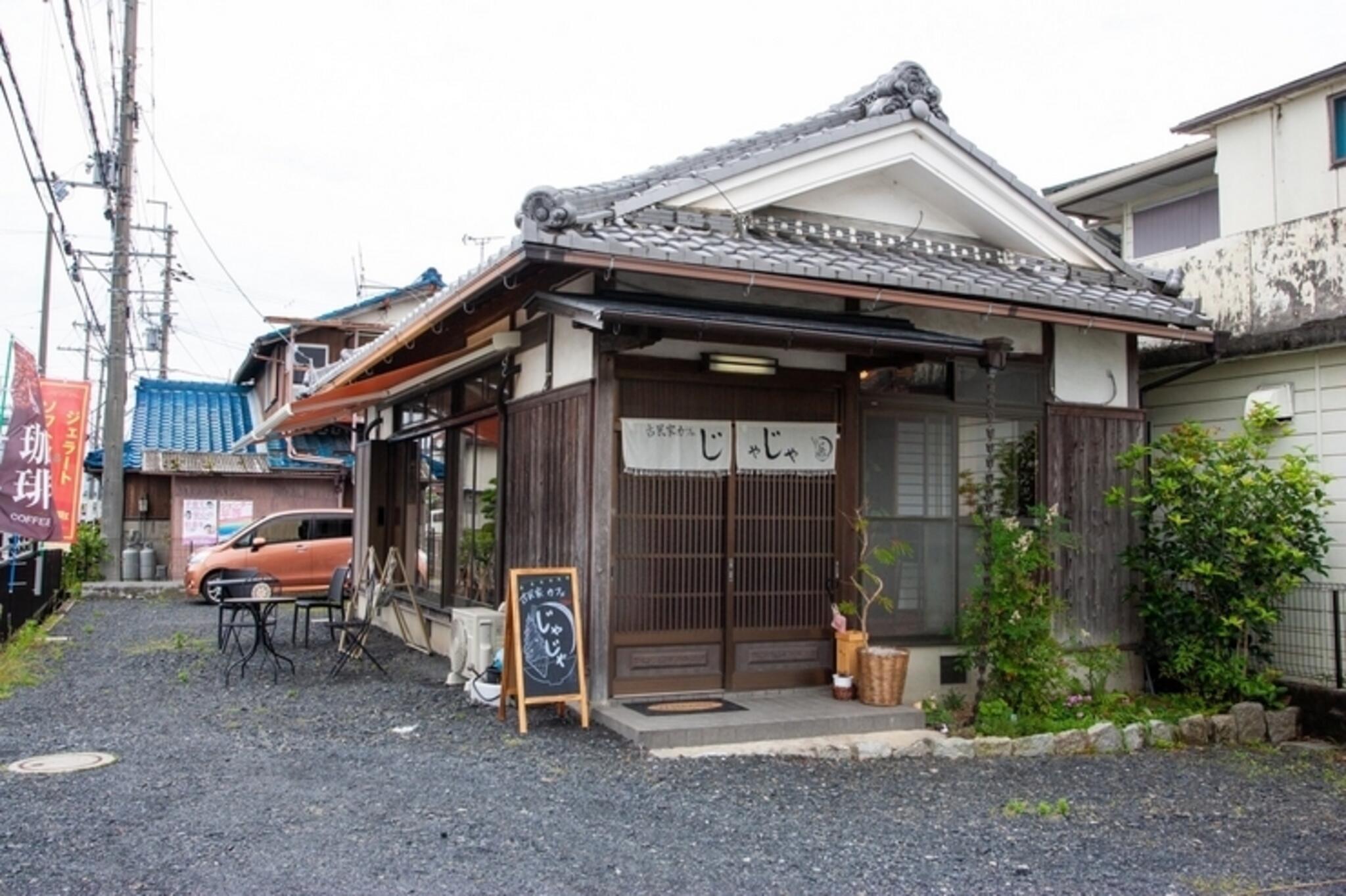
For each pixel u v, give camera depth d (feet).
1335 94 43.37
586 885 15.47
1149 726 27.14
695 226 26.63
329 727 25.53
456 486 38.37
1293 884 17.12
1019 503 30.78
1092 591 31.37
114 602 59.88
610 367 25.86
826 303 28.63
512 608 25.18
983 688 27.17
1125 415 32.50
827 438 28.32
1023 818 20.12
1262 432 31.58
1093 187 57.06
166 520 73.46
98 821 17.44
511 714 26.78
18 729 24.85
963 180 30.17
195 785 19.88
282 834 17.07
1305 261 31.27
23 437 39.04
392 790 19.80
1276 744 28.04
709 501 27.30
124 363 68.64
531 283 27.07
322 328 76.69
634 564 26.43
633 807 19.31
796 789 21.13
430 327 30.27
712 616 27.22
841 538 28.40
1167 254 36.91
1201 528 29.12
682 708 25.67
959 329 30.12
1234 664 28.91
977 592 27.32
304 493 75.36
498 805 19.08
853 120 30.96
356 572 50.88
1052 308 28.60
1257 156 46.29
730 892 15.57
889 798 20.98
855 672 27.09
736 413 27.50
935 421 29.99
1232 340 32.24
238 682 32.12
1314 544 28.60
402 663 36.50
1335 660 29.14
